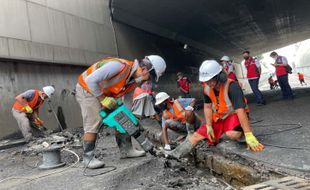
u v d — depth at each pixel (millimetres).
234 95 4582
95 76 3998
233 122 4727
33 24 9672
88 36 12578
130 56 15625
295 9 19750
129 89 4348
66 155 5891
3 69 8602
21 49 9062
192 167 4977
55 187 3854
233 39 26031
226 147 4957
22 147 7500
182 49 22359
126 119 4344
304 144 4539
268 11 18891
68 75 11406
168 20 17062
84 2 12594
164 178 3936
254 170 3852
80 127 11016
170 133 6781
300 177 3344
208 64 4539
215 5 15844
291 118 6992
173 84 19969
